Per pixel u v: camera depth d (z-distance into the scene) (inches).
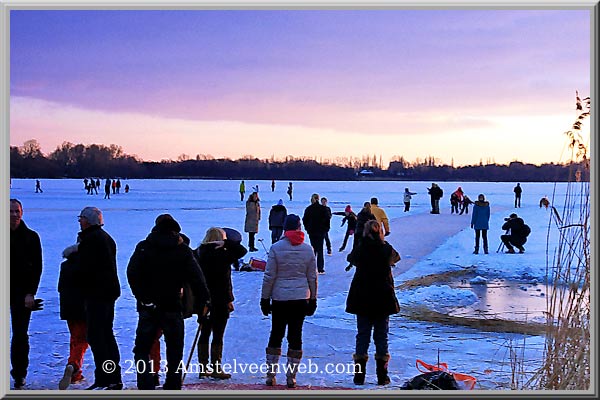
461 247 915.4
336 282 620.4
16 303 287.4
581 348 244.8
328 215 680.4
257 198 855.1
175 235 267.0
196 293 267.3
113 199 2231.8
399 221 1449.3
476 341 385.7
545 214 1486.2
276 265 298.8
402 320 451.5
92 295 278.4
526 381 283.3
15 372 289.3
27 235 289.6
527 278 663.1
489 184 5369.1
